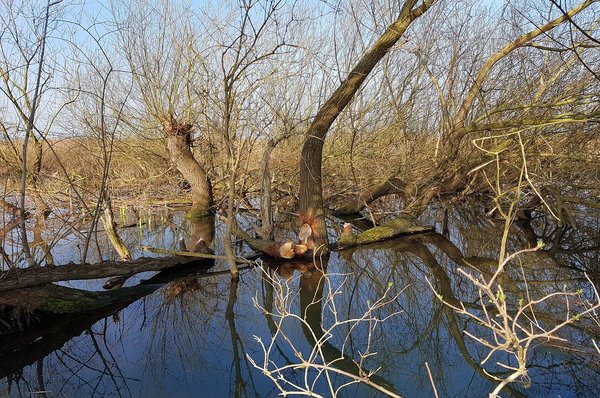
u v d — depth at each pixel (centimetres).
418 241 937
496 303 233
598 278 664
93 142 1254
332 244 897
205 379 439
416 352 488
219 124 1120
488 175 1063
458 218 1142
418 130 1241
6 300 515
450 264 786
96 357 489
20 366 471
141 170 1438
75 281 723
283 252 789
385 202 1374
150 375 446
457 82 1123
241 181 1027
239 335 542
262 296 661
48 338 540
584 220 1025
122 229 1102
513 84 1058
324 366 313
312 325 570
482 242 916
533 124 813
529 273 707
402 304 624
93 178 1270
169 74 1216
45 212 1145
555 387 392
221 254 859
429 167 1118
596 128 946
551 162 993
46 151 1337
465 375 432
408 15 742
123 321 577
